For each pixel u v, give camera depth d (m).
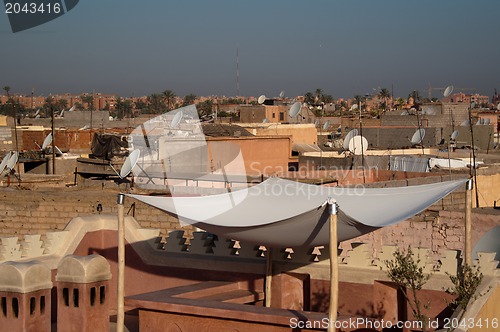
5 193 26.86
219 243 18.41
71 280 15.97
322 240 14.82
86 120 65.62
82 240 19.39
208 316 15.55
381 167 39.09
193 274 18.64
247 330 15.16
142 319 16.33
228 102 114.31
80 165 41.47
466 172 31.75
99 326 16.17
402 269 15.16
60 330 16.12
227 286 17.81
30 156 43.44
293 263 17.30
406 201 14.89
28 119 65.62
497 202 32.41
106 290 16.34
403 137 55.22
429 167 35.97
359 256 16.66
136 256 19.28
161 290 17.30
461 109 67.69
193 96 106.88
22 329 15.56
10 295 15.67
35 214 26.31
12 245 18.27
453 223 22.70
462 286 14.99
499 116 79.62
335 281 13.38
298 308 17.50
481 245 21.00
